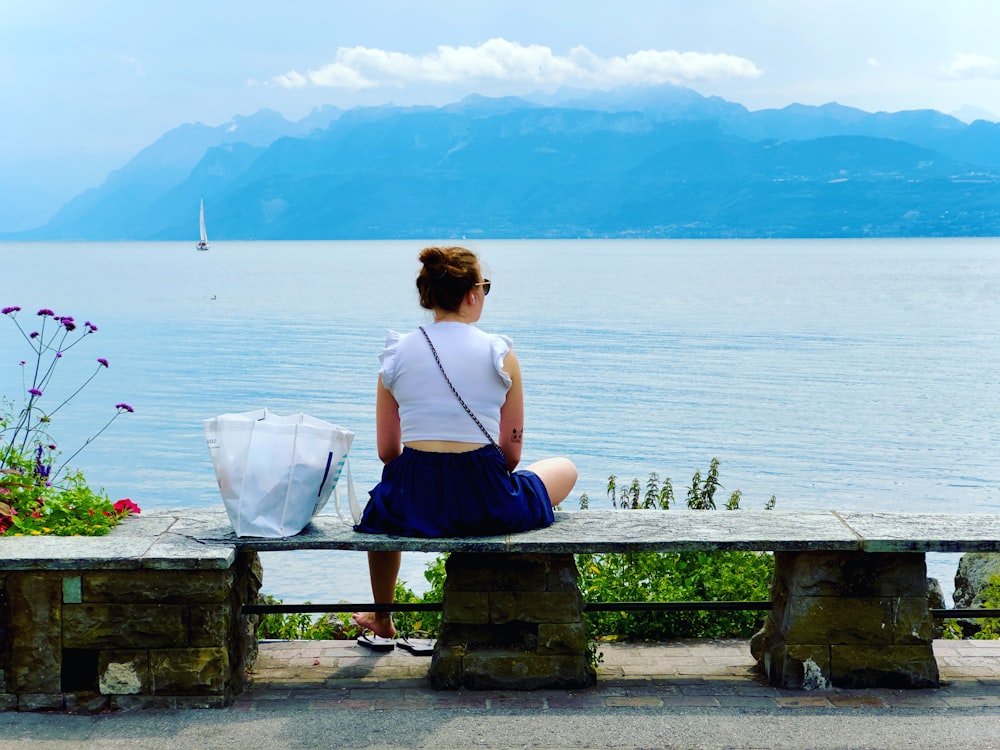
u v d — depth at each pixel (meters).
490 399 4.11
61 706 3.89
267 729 3.73
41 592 3.85
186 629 3.89
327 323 67.88
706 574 5.46
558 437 27.14
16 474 4.63
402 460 4.16
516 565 4.14
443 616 4.18
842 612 4.14
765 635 4.43
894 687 4.15
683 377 40.12
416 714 3.86
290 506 4.09
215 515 4.54
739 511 4.50
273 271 175.38
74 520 4.36
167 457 24.09
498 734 3.69
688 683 4.26
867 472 22.69
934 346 52.16
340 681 4.29
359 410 31.91
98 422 29.70
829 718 3.83
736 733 3.70
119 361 46.50
